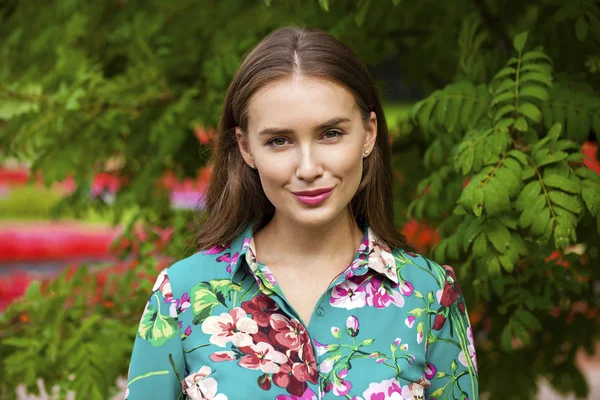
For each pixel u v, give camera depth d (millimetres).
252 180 1974
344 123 1750
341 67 1752
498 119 2533
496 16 3256
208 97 3615
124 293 3455
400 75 4309
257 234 1993
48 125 3436
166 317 1871
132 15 4195
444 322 1951
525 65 2553
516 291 2770
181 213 3709
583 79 3025
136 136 3867
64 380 3168
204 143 3594
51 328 3291
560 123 2584
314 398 1774
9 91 3443
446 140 2850
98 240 13656
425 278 1949
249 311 1840
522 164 2426
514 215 2414
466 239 2436
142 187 3865
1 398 3375
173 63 3967
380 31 3797
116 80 3723
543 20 3205
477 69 2936
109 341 3211
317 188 1742
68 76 3650
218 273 1897
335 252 1926
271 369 1778
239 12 4027
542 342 3812
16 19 4449
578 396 3936
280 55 1751
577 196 2367
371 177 1975
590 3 2717
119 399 3859
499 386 3838
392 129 3953
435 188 2826
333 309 1859
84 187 3945
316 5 3660
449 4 3445
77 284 3537
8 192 15711
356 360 1813
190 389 1792
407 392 1824
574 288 2760
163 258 3709
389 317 1868
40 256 13359
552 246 2674
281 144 1761
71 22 3961
